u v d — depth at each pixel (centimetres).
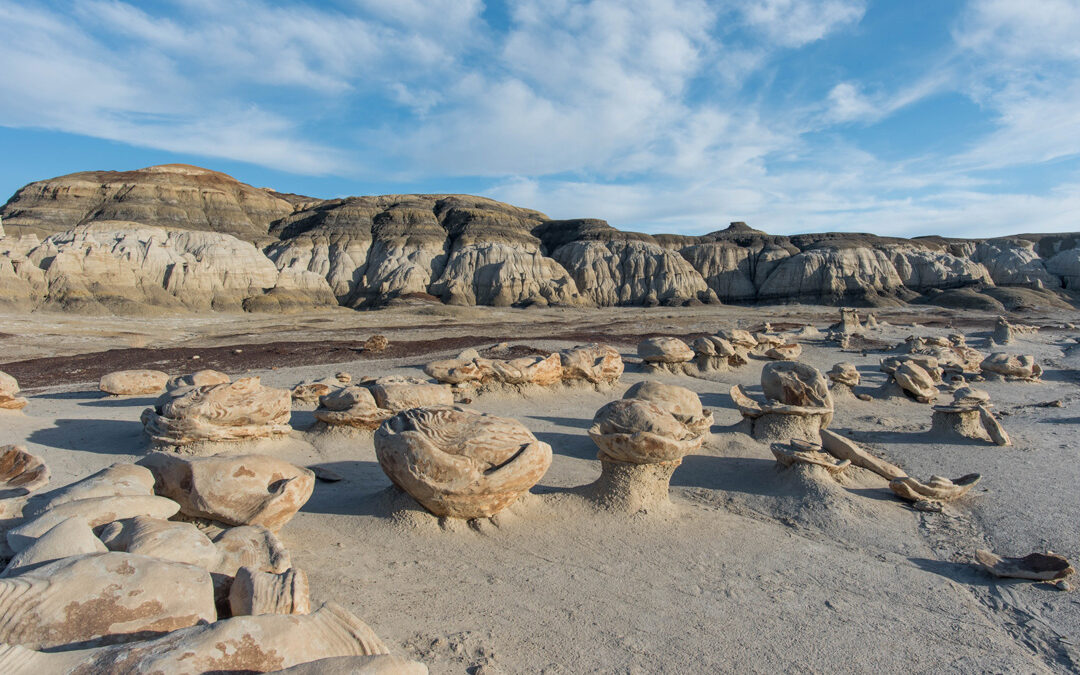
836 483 872
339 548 625
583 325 4353
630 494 762
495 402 1441
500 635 484
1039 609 570
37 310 4691
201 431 918
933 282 8194
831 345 2903
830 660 476
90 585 376
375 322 4566
